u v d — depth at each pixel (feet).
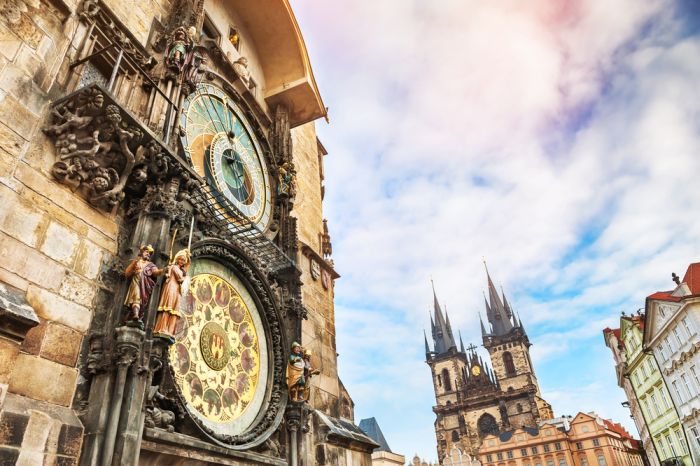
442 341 579.89
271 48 60.08
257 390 35.42
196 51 37.63
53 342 21.48
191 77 35.94
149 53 35.55
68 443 19.84
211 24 50.01
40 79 25.16
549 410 477.36
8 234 21.03
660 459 166.50
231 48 53.31
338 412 53.93
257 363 36.35
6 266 20.49
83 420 21.11
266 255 43.78
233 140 44.96
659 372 146.41
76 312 23.06
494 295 563.89
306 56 59.93
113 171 26.50
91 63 30.58
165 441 24.27
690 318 119.55
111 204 26.63
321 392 51.70
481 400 466.29
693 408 125.29
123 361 22.18
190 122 38.40
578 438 367.66
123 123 26.43
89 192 25.79
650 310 142.61
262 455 32.32
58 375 21.15
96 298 24.32
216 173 40.14
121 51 27.99
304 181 69.92
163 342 23.98
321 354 55.26
